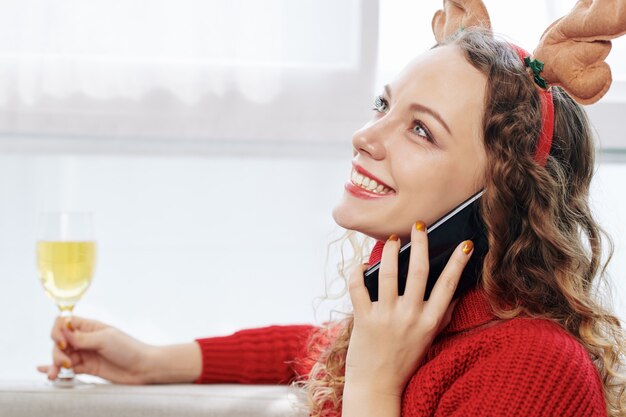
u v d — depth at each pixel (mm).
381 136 1295
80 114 2139
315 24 2170
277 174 2309
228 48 2154
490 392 1201
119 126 2148
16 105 2119
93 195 2287
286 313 2338
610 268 2318
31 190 2268
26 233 2271
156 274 2320
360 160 1315
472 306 1330
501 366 1210
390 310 1283
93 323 1674
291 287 2336
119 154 2197
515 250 1299
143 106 2150
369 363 1287
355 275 1321
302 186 2314
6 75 2113
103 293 2314
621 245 2316
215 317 2336
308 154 2215
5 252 2270
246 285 2332
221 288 2328
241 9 2150
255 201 2314
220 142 2213
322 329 1656
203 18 2145
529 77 1314
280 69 2168
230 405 1519
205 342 1700
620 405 1385
